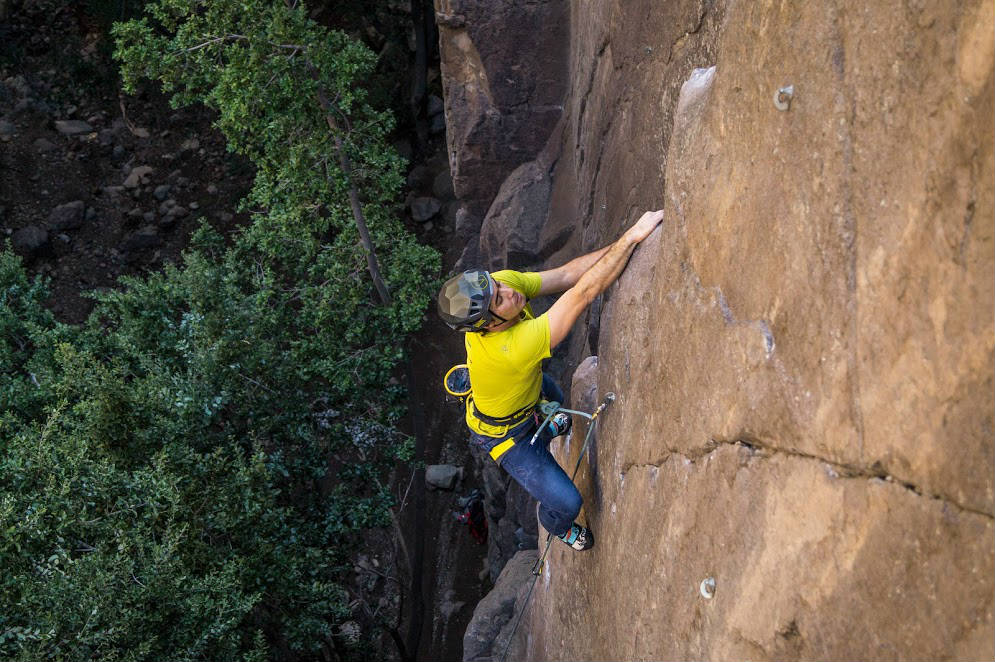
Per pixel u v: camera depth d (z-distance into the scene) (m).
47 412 9.34
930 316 1.46
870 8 1.64
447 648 13.73
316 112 9.77
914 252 1.50
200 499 8.40
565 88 11.77
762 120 2.10
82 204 18.23
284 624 9.27
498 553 13.36
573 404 4.38
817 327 1.84
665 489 2.81
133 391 8.33
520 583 9.51
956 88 1.40
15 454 7.65
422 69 18.30
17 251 17.48
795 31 1.93
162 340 9.81
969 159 1.37
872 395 1.63
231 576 7.93
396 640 12.94
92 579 7.07
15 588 7.12
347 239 10.62
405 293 10.77
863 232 1.67
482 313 3.07
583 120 9.20
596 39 8.03
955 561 1.39
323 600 9.45
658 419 2.90
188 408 8.63
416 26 18.08
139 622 7.35
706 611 2.38
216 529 8.69
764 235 2.09
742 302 2.22
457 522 14.83
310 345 10.42
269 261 11.25
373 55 9.66
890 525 1.57
